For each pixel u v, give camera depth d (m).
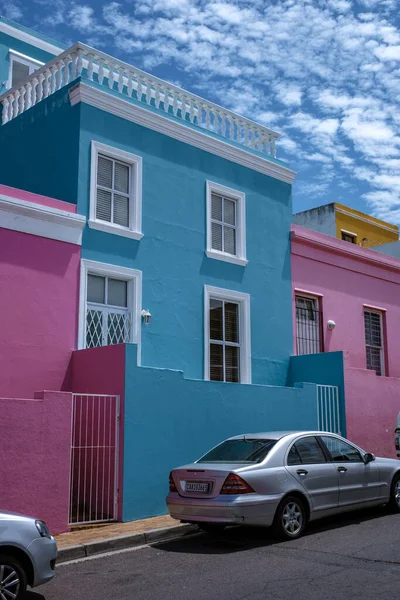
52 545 6.44
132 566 7.83
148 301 13.25
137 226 13.27
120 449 10.50
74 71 13.29
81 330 11.98
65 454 9.60
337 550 8.20
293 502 8.97
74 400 10.70
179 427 11.37
